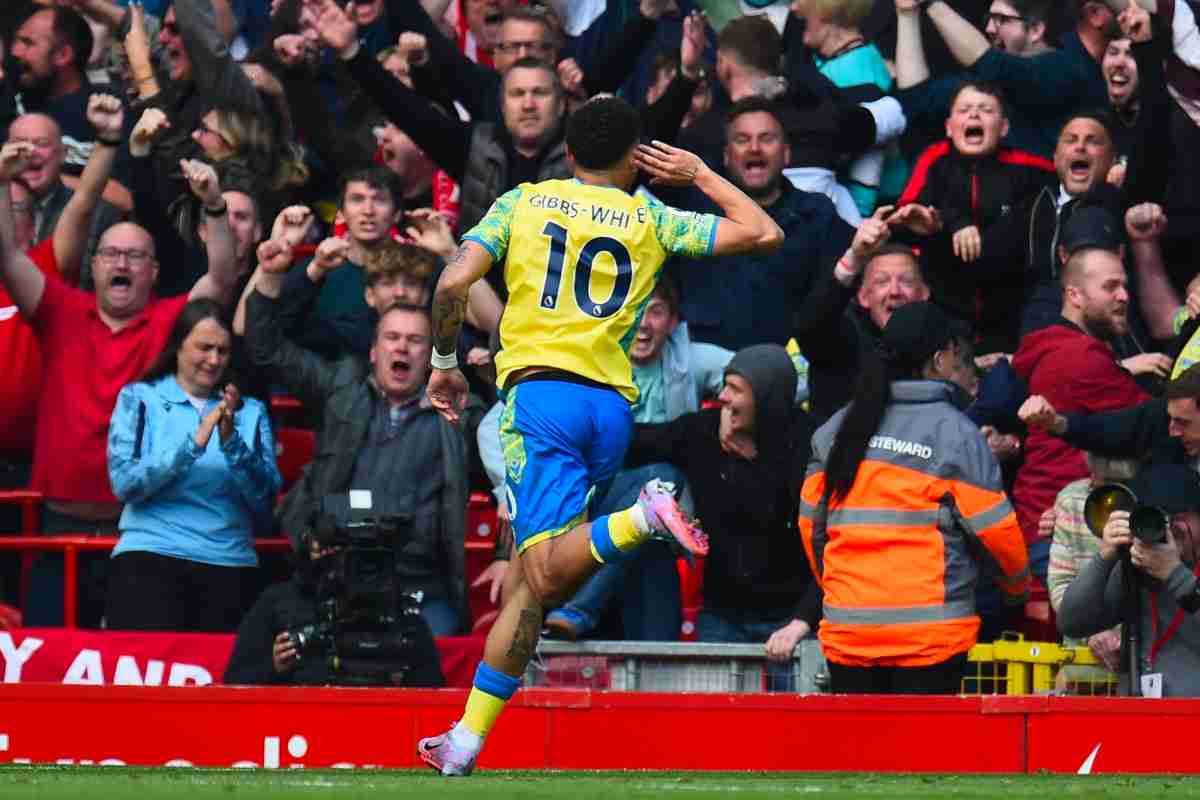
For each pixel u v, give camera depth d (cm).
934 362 2445
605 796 1509
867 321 3059
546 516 1723
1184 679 2306
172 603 2798
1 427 3152
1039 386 2834
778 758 2270
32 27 3706
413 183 3481
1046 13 3559
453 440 2850
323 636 2503
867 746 2267
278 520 3005
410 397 2864
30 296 3019
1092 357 2814
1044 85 3412
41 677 2633
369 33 3853
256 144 3412
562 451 1736
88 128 3712
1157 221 3134
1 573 3117
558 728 2278
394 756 2262
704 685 2564
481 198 3128
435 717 2267
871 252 2591
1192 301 2819
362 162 3425
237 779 1661
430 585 2814
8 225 2997
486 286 2947
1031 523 2819
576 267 1759
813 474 2458
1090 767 2234
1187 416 2450
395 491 2814
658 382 2911
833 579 2406
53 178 3406
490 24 3797
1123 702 2234
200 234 3250
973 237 3192
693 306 3111
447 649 2655
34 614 2941
